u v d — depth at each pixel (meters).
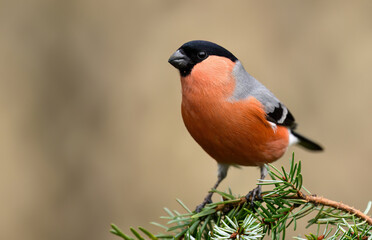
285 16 12.98
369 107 12.15
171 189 11.72
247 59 12.70
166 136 12.19
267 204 5.23
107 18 13.24
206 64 6.95
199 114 7.01
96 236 11.88
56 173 12.33
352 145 12.04
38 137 12.61
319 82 12.49
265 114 7.04
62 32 13.21
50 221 11.98
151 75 12.77
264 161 7.38
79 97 12.91
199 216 5.63
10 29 13.20
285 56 12.73
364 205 11.54
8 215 11.84
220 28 12.96
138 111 12.57
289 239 10.31
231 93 6.93
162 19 13.18
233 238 4.96
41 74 13.04
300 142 9.93
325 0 13.02
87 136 12.62
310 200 5.20
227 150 7.20
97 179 12.21
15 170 12.26
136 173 12.05
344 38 12.73
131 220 11.80
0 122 12.57
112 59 13.04
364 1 12.89
